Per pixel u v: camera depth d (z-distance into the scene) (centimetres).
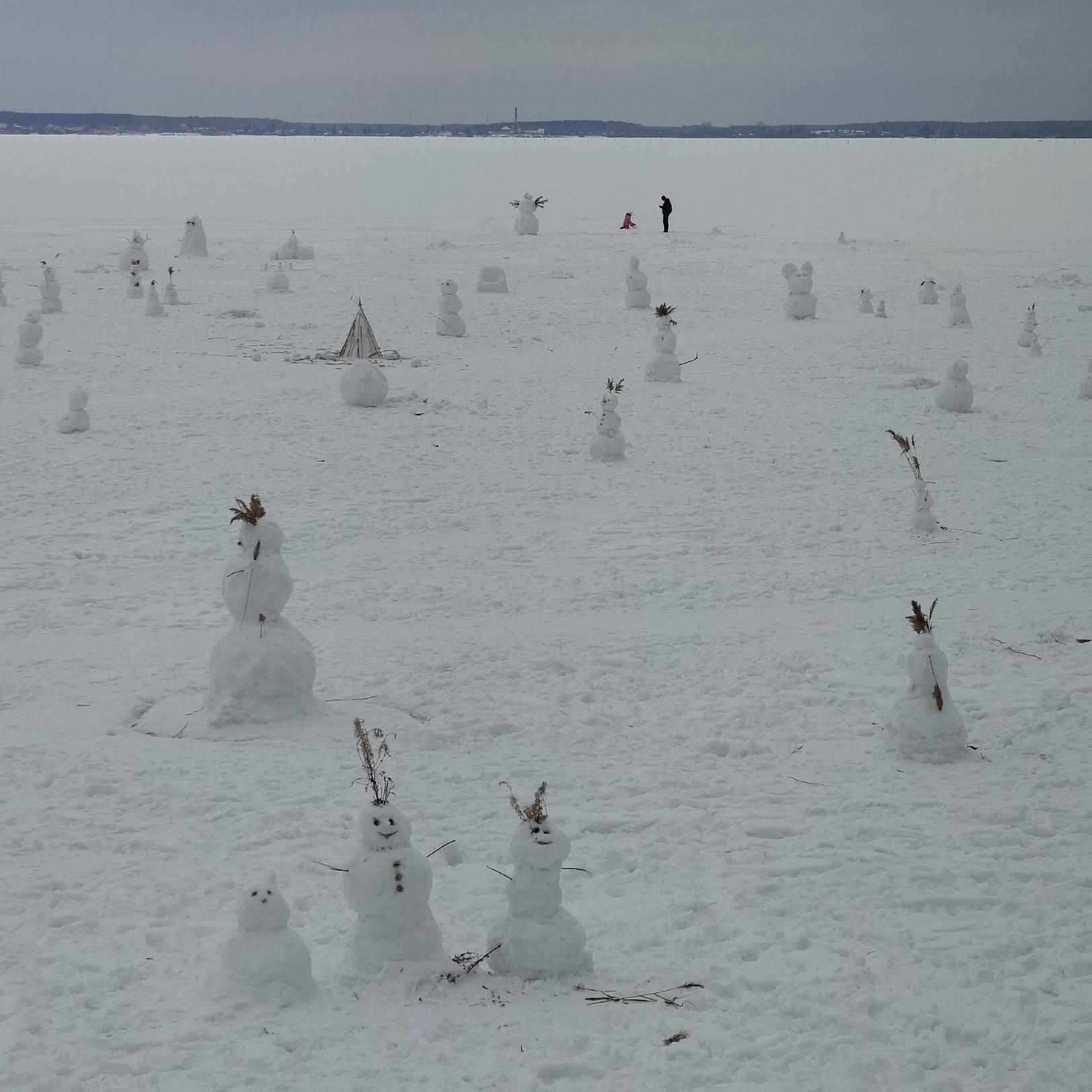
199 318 3781
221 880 798
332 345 3419
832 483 2061
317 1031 614
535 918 675
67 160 16638
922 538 1734
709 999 655
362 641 1332
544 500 1961
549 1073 583
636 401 2752
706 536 1759
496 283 4494
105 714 1125
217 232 6475
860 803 924
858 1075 589
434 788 968
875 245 6106
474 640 1337
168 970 682
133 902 768
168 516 1823
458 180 12281
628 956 706
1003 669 1234
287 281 4394
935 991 666
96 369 2977
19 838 865
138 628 1374
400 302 4191
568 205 9100
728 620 1406
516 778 990
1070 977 682
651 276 4966
